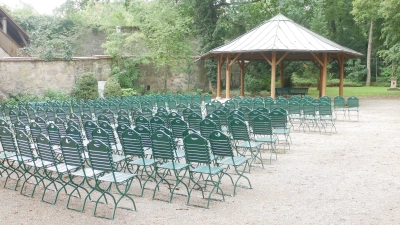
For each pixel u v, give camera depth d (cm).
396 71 3484
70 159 574
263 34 2219
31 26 3069
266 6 3488
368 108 1925
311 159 868
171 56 2733
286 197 606
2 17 2706
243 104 1431
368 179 699
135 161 673
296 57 2614
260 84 2944
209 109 1309
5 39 2558
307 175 735
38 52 2369
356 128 1309
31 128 793
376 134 1183
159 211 553
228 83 2273
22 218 530
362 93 2992
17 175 698
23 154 655
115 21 3338
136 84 2803
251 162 799
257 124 876
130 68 2705
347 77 4216
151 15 2712
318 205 567
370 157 875
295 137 1155
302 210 547
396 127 1316
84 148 728
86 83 2302
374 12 2747
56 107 1398
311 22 3341
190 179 661
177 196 623
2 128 673
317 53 2284
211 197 614
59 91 2236
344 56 2419
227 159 672
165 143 606
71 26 3028
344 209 549
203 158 588
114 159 684
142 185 688
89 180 723
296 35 2156
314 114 1266
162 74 2936
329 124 1405
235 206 569
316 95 2848
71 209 566
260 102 1404
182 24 2798
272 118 998
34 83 2173
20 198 620
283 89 2562
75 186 602
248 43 2169
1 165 750
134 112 1118
